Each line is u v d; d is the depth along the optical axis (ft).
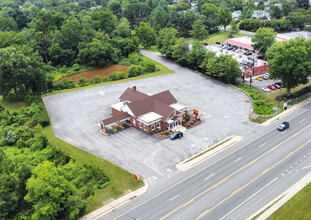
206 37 506.48
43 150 183.93
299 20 513.86
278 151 180.04
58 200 124.06
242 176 158.61
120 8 648.38
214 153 183.01
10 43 369.71
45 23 462.19
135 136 209.36
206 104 256.73
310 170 159.74
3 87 272.10
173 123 216.33
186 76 336.49
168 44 408.67
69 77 371.35
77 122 235.20
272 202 138.41
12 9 556.10
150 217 133.90
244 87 289.74
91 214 137.18
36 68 294.66
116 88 306.55
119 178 162.71
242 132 206.90
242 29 576.61
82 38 429.79
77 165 174.29
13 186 133.28
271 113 233.14
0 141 202.49
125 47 442.91
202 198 143.95
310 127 206.80
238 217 130.72
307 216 128.67
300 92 271.08
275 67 254.88
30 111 243.40
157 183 157.38
